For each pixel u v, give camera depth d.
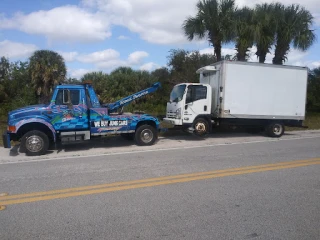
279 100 13.40
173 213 4.50
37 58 22.86
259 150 10.02
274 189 5.66
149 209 4.66
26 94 22.50
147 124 11.39
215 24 18.66
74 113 9.93
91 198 5.17
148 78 25.50
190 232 3.89
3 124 16.89
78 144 11.44
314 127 18.05
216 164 7.81
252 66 12.76
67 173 6.94
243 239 3.71
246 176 6.59
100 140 12.34
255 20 18.95
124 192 5.48
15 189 5.71
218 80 12.62
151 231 3.92
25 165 7.91
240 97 12.67
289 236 3.79
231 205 4.83
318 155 9.10
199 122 12.23
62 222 4.20
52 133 9.70
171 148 10.52
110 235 3.81
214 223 4.16
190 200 5.05
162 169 7.25
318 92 27.80
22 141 9.25
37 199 5.14
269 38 19.11
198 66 24.73
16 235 3.83
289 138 13.36
